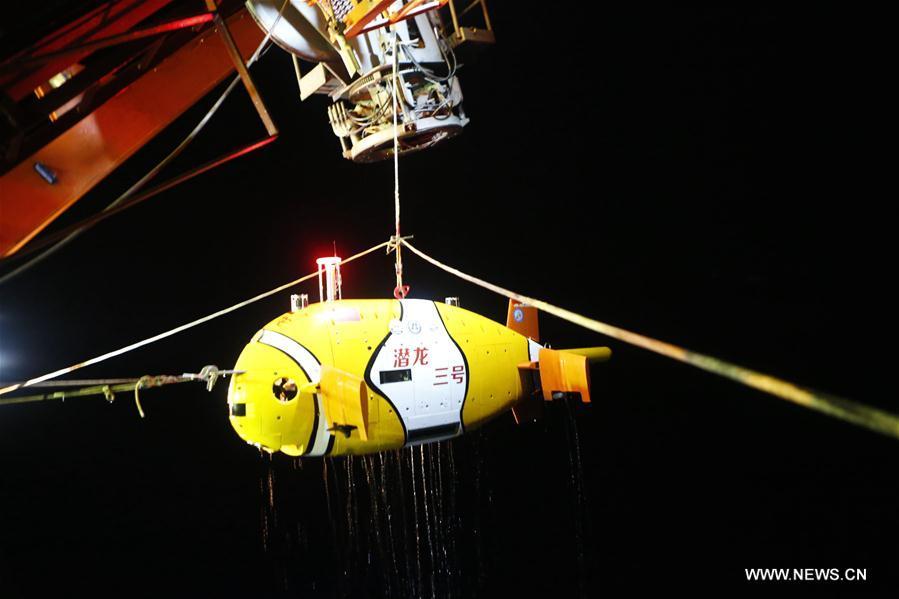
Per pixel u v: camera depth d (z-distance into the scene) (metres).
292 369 3.71
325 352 3.81
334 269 4.30
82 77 3.12
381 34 4.32
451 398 4.16
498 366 4.42
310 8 4.24
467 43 4.58
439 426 4.15
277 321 3.99
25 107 2.99
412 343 4.09
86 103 3.32
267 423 3.67
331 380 3.66
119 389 3.20
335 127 4.73
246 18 4.31
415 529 5.84
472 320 4.46
